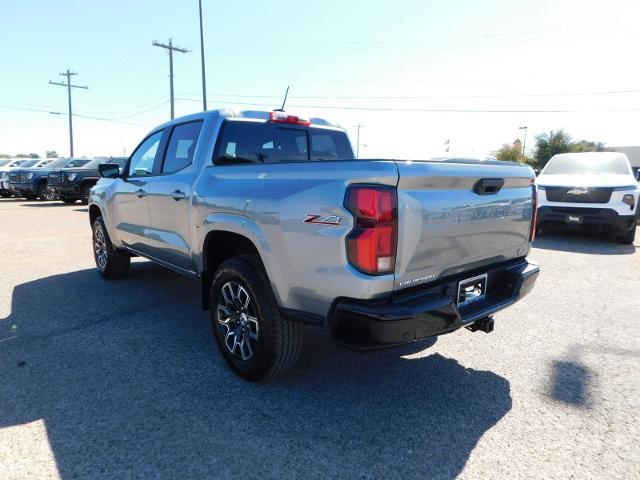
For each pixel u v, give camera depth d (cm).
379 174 230
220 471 224
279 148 418
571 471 227
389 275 238
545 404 290
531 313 463
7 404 283
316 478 220
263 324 289
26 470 223
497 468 229
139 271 637
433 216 252
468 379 323
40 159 2209
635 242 902
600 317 452
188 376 322
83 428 258
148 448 241
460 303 290
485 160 309
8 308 468
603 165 943
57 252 768
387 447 244
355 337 243
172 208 394
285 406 284
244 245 329
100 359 348
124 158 1706
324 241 246
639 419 274
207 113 389
